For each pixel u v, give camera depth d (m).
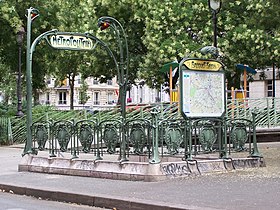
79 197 10.95
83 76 41.53
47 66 35.72
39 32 29.81
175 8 32.41
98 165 13.70
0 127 27.62
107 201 10.37
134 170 12.81
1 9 27.34
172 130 13.62
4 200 11.54
